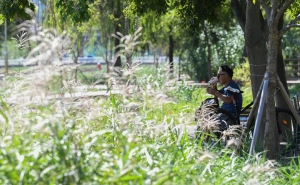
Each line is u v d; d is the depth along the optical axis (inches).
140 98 352.5
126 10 730.8
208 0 702.5
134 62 341.4
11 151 234.2
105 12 1376.7
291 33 1988.2
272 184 339.3
